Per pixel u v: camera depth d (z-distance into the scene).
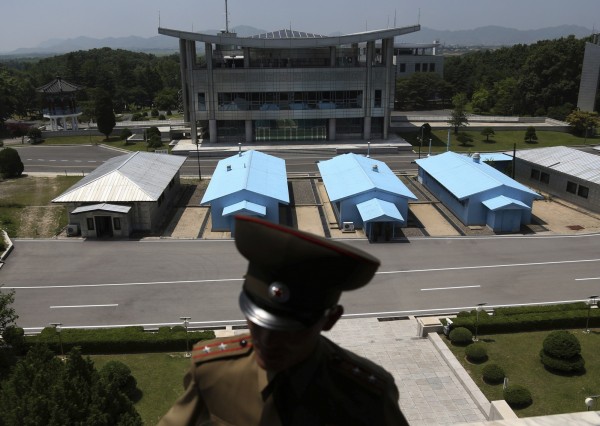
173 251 33.62
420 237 35.88
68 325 25.31
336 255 2.04
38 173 53.28
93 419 11.80
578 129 71.75
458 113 71.38
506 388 19.41
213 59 65.75
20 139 75.56
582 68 81.62
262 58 64.00
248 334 2.61
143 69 116.00
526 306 25.81
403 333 24.38
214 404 2.54
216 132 64.06
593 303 25.36
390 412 2.43
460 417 18.73
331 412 2.35
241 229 2.15
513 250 33.59
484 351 21.61
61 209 41.22
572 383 20.20
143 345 22.73
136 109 109.06
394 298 27.75
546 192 46.22
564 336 20.91
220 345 2.61
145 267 31.41
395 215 34.91
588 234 36.25
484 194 37.41
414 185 48.38
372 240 35.16
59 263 31.95
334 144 63.03
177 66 130.75
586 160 44.12
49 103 72.62
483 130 70.44
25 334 24.42
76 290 28.69
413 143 66.56
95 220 35.56
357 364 2.46
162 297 27.97
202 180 50.50
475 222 38.03
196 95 61.72
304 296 2.12
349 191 37.75
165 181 41.06
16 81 96.44
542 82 87.50
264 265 2.12
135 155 44.94
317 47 61.78
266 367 2.30
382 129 65.81
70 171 54.38
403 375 21.08
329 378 2.38
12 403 11.66
